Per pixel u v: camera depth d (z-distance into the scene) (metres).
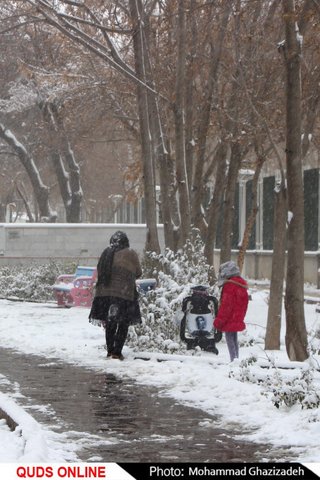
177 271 28.27
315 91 29.02
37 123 72.56
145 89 32.72
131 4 32.31
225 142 35.69
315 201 66.50
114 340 25.34
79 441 14.84
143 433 15.62
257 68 32.47
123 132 58.84
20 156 87.44
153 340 26.34
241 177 76.00
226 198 40.31
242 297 23.67
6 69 67.00
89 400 18.88
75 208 86.12
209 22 32.53
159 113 36.25
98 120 52.50
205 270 29.23
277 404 17.45
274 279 27.89
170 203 35.97
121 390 20.20
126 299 25.25
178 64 32.25
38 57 51.09
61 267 51.97
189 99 35.72
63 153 84.50
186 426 16.28
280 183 27.94
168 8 33.06
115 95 46.56
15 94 67.06
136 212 119.31
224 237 41.06
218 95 34.81
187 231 33.88
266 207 76.12
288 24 23.22
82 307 43.59
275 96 32.81
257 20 32.84
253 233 79.12
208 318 26.12
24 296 49.97
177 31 33.19
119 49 41.19
